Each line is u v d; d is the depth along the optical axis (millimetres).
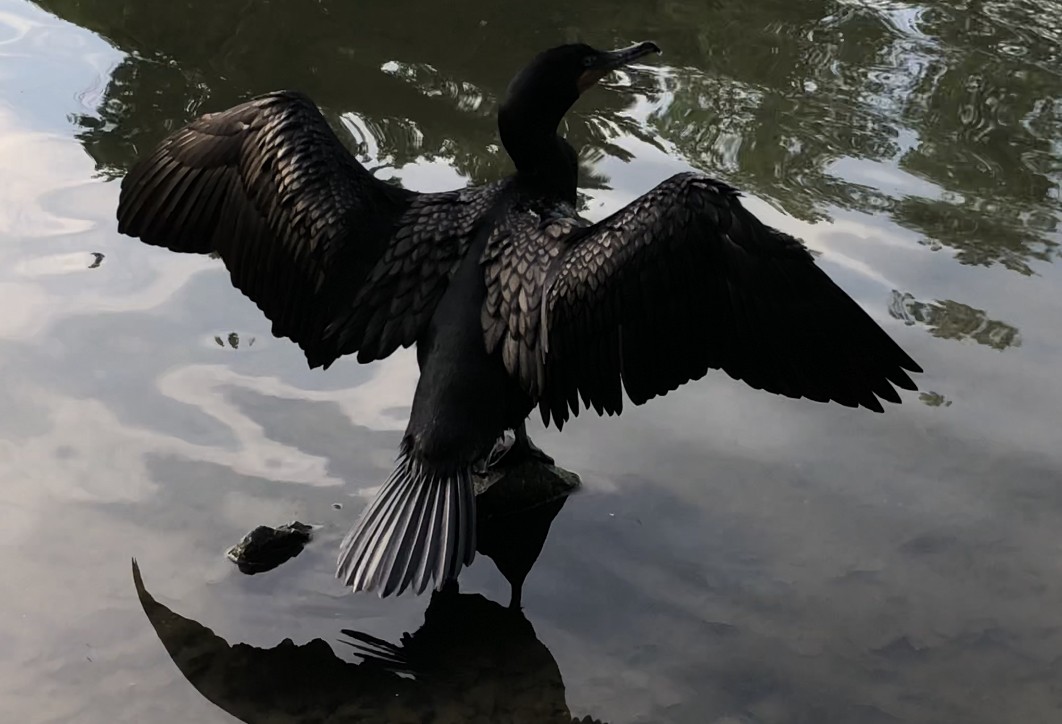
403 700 3242
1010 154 5770
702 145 5754
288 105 3801
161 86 6051
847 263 4965
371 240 3680
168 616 3443
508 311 3529
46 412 4125
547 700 3260
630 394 3406
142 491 3844
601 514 3908
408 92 6102
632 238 3297
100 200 5176
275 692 3242
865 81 6355
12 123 5676
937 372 4445
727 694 3293
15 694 3184
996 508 3912
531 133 3953
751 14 7031
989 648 3447
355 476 3924
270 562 3629
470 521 3377
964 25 6938
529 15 6926
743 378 3412
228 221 3830
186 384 4285
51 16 6738
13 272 4758
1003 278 4918
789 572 3691
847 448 4168
